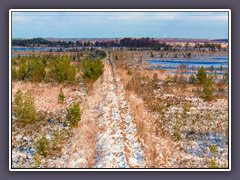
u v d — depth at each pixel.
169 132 19.52
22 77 32.06
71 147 16.75
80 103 25.48
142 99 26.95
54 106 24.80
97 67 34.28
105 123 19.86
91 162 14.74
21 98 21.11
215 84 32.72
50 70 34.66
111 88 31.59
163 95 29.19
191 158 15.87
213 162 14.52
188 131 19.95
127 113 22.42
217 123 21.61
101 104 24.92
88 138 17.72
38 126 20.08
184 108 24.20
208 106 25.78
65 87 31.08
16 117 20.52
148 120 21.38
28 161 15.35
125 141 16.97
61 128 19.89
